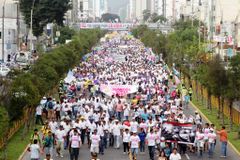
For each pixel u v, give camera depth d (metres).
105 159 44.34
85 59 154.88
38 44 150.25
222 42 113.12
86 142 51.28
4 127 37.84
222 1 154.88
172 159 35.53
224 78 59.97
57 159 44.16
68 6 168.12
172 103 60.31
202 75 73.56
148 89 76.69
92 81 90.44
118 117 58.69
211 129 45.94
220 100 67.69
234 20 145.00
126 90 73.50
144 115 52.53
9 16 163.50
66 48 111.50
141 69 119.00
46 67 70.31
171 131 45.75
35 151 39.81
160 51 164.25
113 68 120.56
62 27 187.38
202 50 104.50
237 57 57.00
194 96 92.00
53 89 79.69
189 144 46.00
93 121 48.84
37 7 161.25
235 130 59.38
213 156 46.56
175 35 161.00
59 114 59.75
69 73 91.88
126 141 46.06
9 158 43.78
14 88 48.16
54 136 45.81
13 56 141.62
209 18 172.25
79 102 60.44
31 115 56.62
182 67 104.44
